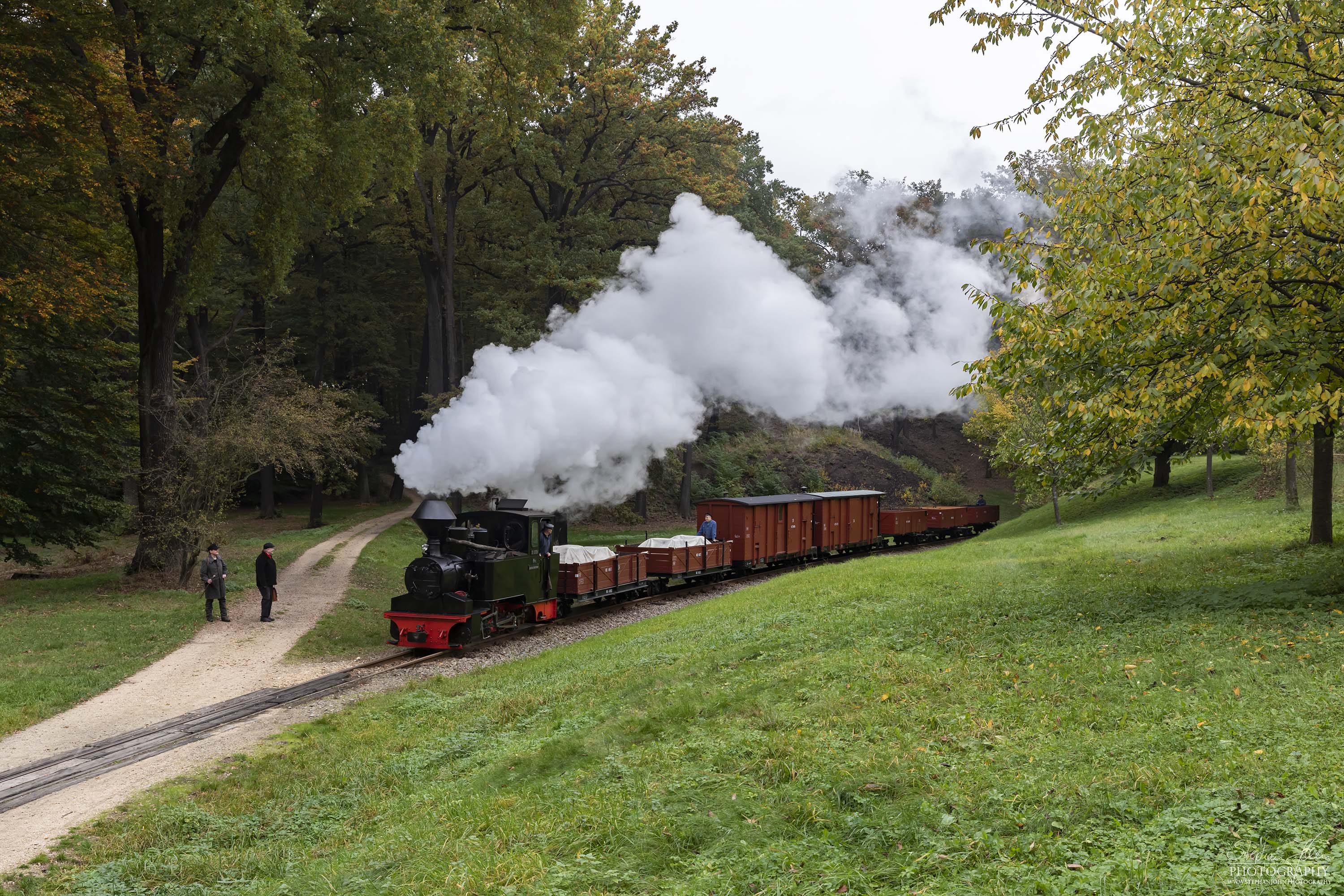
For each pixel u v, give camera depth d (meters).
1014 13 11.30
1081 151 11.60
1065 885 4.57
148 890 7.27
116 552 33.03
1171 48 10.89
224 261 39.91
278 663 15.91
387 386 50.66
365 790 9.47
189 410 23.20
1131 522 26.78
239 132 23.03
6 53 18.94
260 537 37.00
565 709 11.17
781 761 7.39
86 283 23.89
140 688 14.26
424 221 40.25
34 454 25.25
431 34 21.48
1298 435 12.77
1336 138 8.73
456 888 5.82
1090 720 7.55
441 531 17.31
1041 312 10.71
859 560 24.67
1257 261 9.34
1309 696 7.22
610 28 38.94
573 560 21.22
